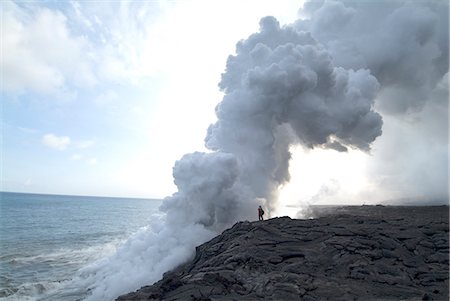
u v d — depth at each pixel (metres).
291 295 9.83
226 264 13.49
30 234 48.00
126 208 143.25
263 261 13.27
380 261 12.59
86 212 105.88
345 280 11.04
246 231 18.19
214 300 9.73
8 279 22.09
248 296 10.11
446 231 15.87
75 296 18.14
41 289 19.45
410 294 9.76
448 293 9.88
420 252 13.44
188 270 17.05
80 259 29.23
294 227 17.56
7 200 175.12
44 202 171.50
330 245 14.16
